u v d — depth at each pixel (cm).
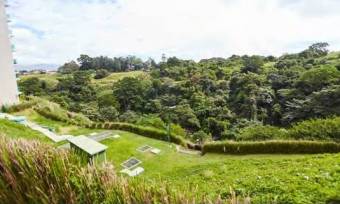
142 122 4372
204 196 283
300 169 1176
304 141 2225
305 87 6431
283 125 6025
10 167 347
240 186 939
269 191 808
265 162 1817
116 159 2230
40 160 349
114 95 8512
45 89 9269
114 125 3105
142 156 2327
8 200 333
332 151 2133
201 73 9156
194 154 2548
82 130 3041
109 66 15025
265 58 11531
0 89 3709
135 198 287
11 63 3859
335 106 5194
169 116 6625
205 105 7075
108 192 298
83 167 336
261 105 6919
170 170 1900
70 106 7644
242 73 8744
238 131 5662
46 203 310
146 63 15825
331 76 6206
